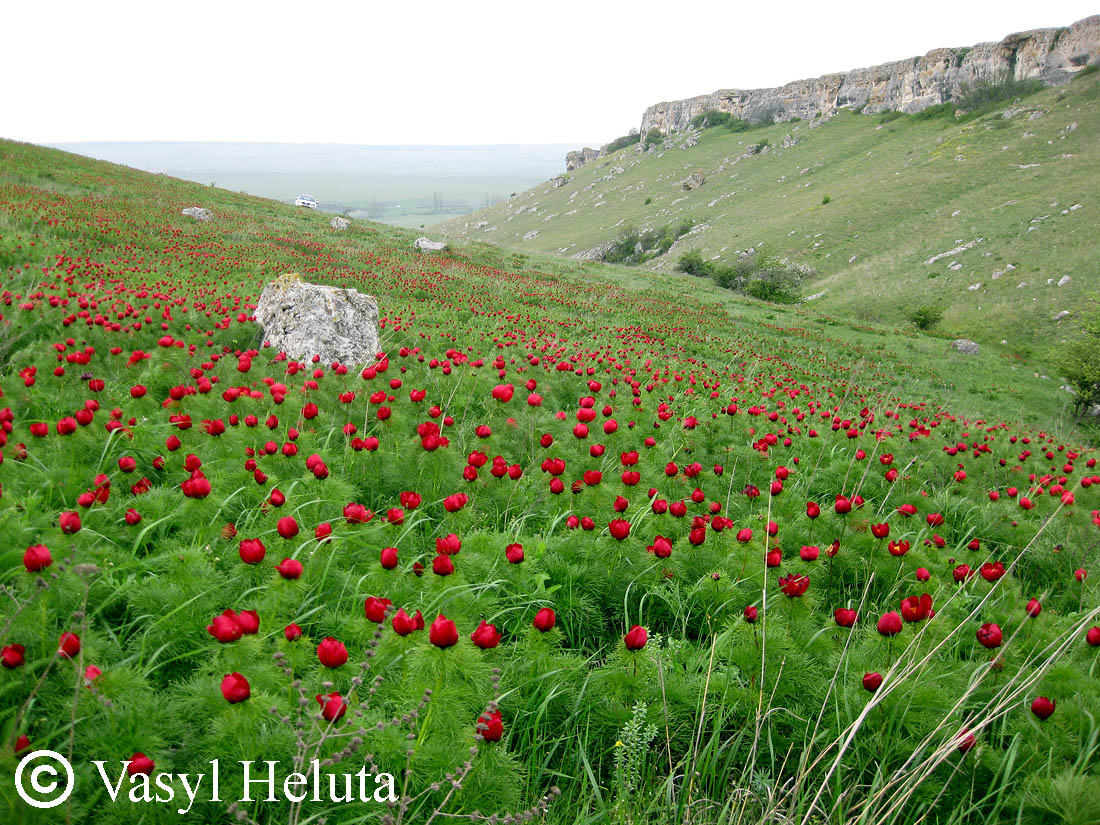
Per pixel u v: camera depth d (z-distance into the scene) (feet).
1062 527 18.92
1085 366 88.84
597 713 9.05
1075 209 191.83
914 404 62.34
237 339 33.63
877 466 22.74
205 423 15.58
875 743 8.88
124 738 6.83
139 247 61.46
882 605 13.58
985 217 212.43
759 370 62.13
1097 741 8.61
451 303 62.34
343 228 121.70
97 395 18.76
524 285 92.07
